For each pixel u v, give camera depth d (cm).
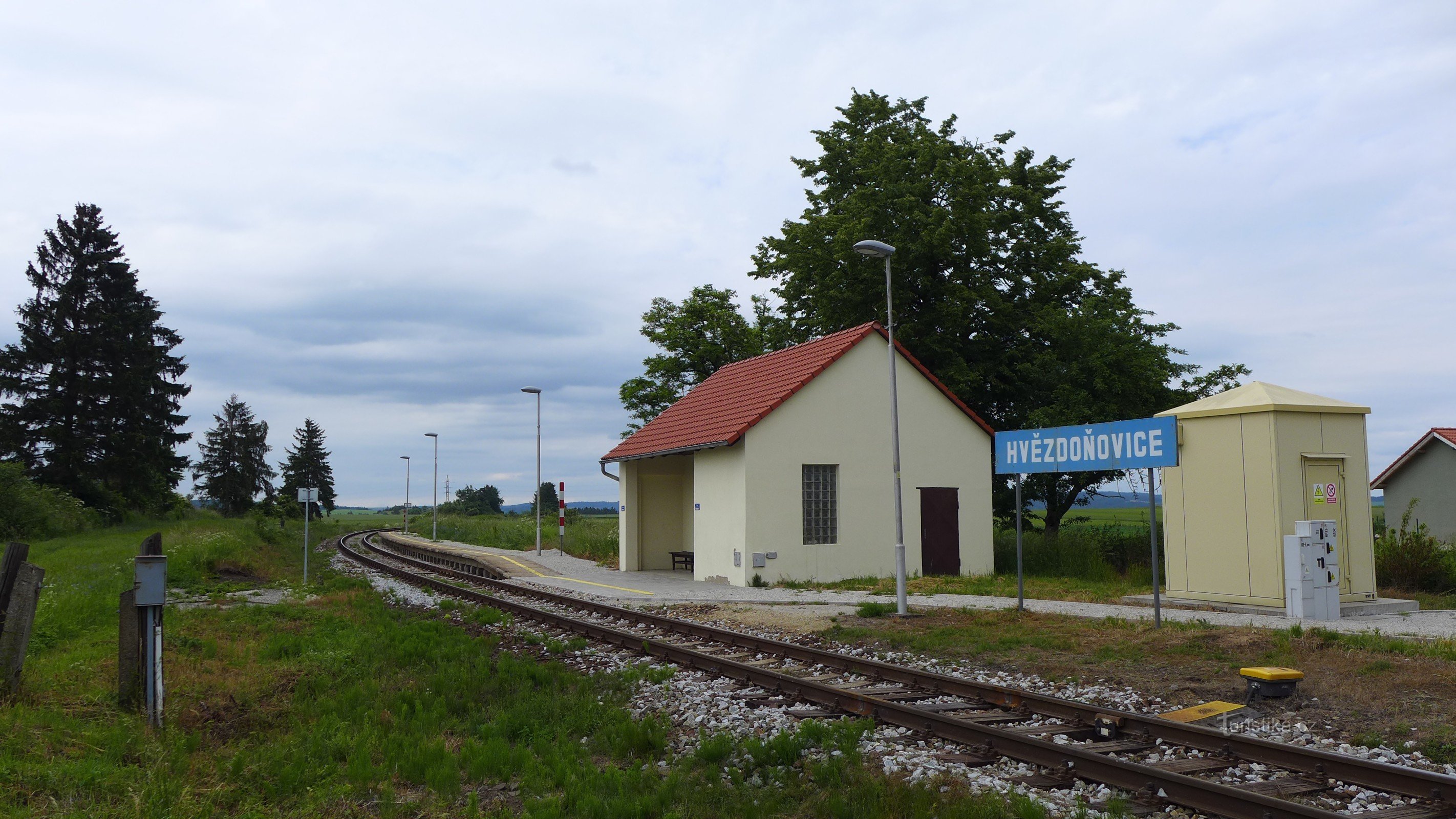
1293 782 640
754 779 667
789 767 686
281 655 1188
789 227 3409
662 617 1526
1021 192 3139
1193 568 1577
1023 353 3072
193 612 1627
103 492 5272
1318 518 1462
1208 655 1037
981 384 3072
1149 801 606
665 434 2766
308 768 684
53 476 5109
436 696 934
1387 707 796
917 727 784
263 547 3875
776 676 955
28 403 5250
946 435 2545
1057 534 2875
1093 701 909
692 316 4184
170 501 6275
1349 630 1195
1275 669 869
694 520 2541
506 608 1738
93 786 613
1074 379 2805
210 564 2498
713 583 2398
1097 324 2816
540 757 737
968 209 2939
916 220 2931
